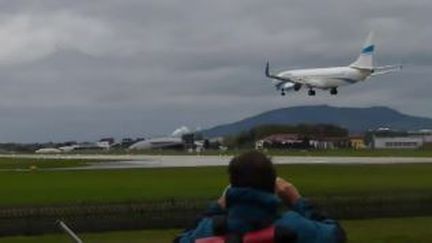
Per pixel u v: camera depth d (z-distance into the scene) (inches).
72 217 1541.6
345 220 1686.8
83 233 1533.0
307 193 1905.8
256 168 233.0
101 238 1449.3
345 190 2094.0
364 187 2282.2
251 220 229.9
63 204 1654.8
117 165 4296.3
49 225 1518.2
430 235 1373.0
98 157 6560.0
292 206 243.3
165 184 2593.5
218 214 239.3
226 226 231.0
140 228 1581.0
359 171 3189.0
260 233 228.2
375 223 1608.0
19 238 1441.9
